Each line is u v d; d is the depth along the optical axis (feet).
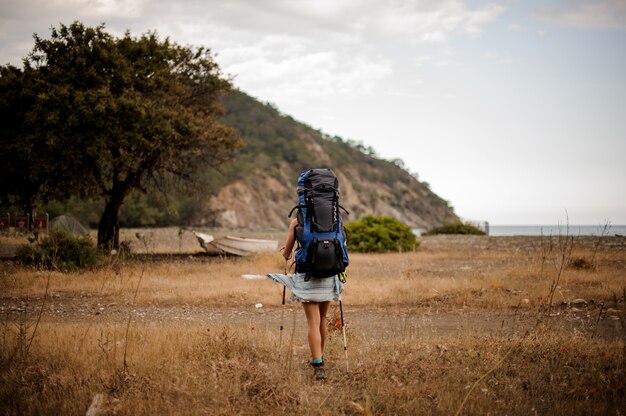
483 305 35.32
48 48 70.79
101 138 66.28
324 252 17.83
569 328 27.22
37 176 70.64
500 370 18.97
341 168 500.33
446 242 98.58
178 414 15.21
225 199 349.41
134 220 259.19
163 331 24.08
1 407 15.57
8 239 87.86
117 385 17.52
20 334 20.40
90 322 29.55
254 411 15.66
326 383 18.20
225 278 49.29
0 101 67.05
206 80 85.25
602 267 50.24
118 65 70.49
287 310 34.96
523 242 88.84
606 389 16.89
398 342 22.77
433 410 15.83
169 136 70.59
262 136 469.98
